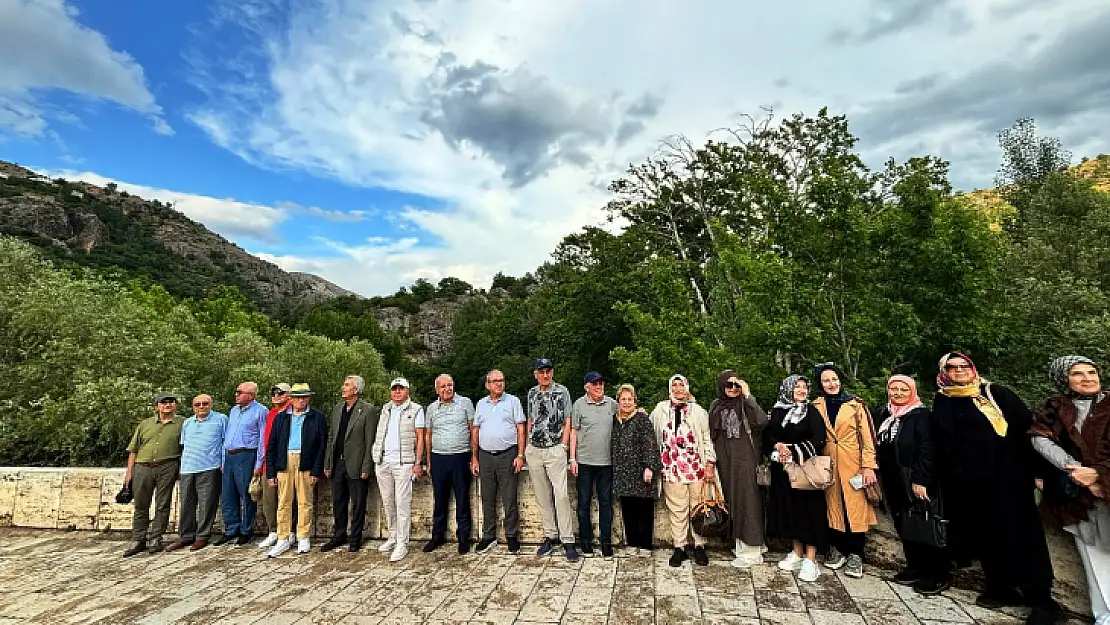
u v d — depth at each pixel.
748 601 4.03
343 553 5.63
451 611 4.04
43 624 4.02
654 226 24.41
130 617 4.11
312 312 52.56
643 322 13.54
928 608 3.80
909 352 10.53
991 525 3.65
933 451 3.86
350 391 5.86
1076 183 19.20
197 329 18.83
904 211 10.80
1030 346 11.25
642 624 3.70
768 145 21.77
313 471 5.66
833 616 3.73
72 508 6.88
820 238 11.56
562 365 24.23
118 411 10.91
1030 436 3.60
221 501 6.27
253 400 6.34
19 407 11.04
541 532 5.79
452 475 5.59
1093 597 3.35
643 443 5.05
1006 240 16.75
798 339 10.44
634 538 5.41
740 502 4.82
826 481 4.26
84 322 12.94
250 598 4.44
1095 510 3.35
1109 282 14.78
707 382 11.22
